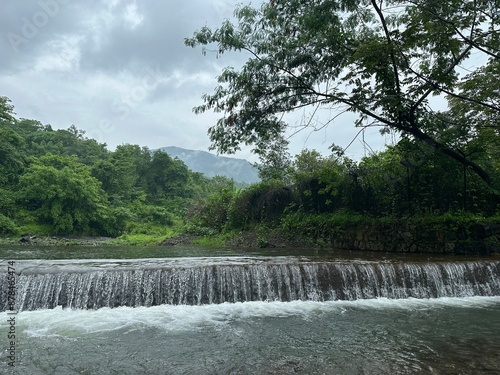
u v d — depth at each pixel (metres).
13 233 32.09
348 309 9.05
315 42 13.21
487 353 6.13
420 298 10.35
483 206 15.52
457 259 12.23
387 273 10.48
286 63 13.81
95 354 6.17
